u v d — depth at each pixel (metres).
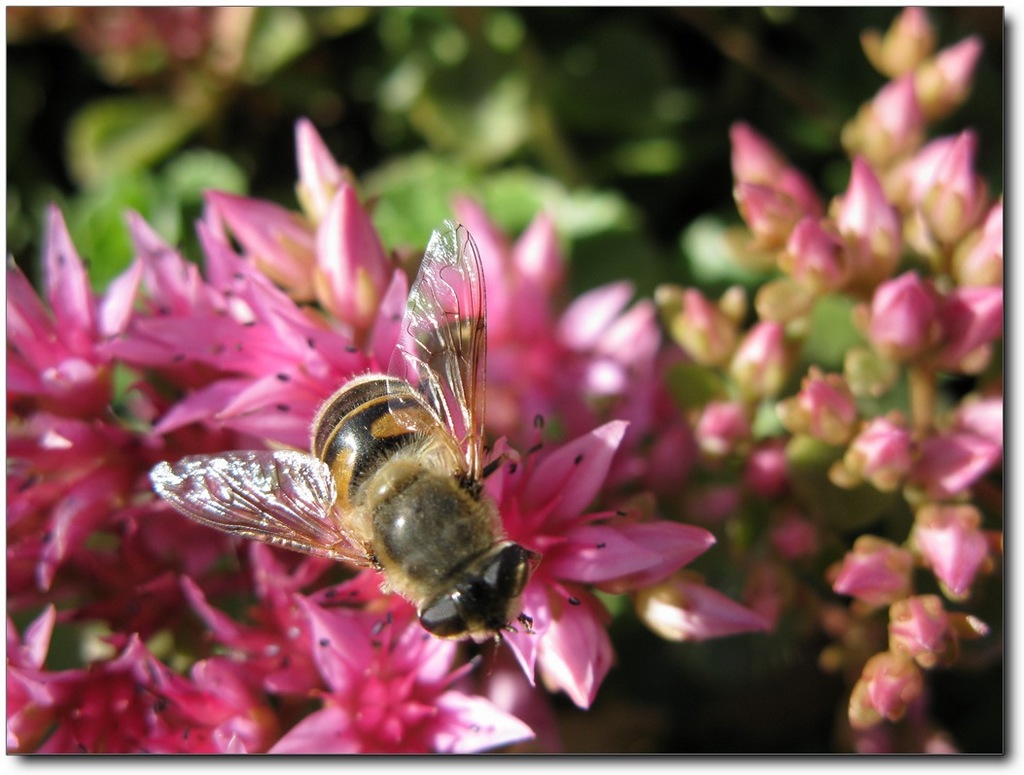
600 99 0.10
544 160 0.10
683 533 0.07
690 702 0.09
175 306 0.07
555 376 0.08
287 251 0.07
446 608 0.06
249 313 0.07
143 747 0.07
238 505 0.06
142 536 0.07
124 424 0.07
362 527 0.06
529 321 0.08
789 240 0.07
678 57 0.10
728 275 0.09
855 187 0.07
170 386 0.07
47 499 0.07
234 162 0.11
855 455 0.07
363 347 0.07
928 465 0.07
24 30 0.10
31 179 0.11
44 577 0.07
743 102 0.10
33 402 0.07
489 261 0.08
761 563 0.07
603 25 0.10
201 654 0.07
